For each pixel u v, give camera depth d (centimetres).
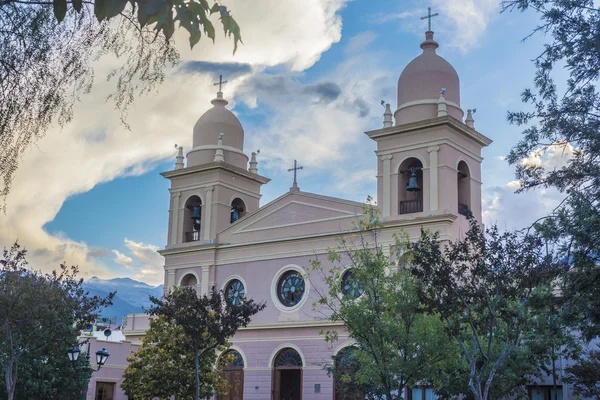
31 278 2658
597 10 1695
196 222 4250
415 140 3488
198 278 4050
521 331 2250
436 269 2070
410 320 2198
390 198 3488
